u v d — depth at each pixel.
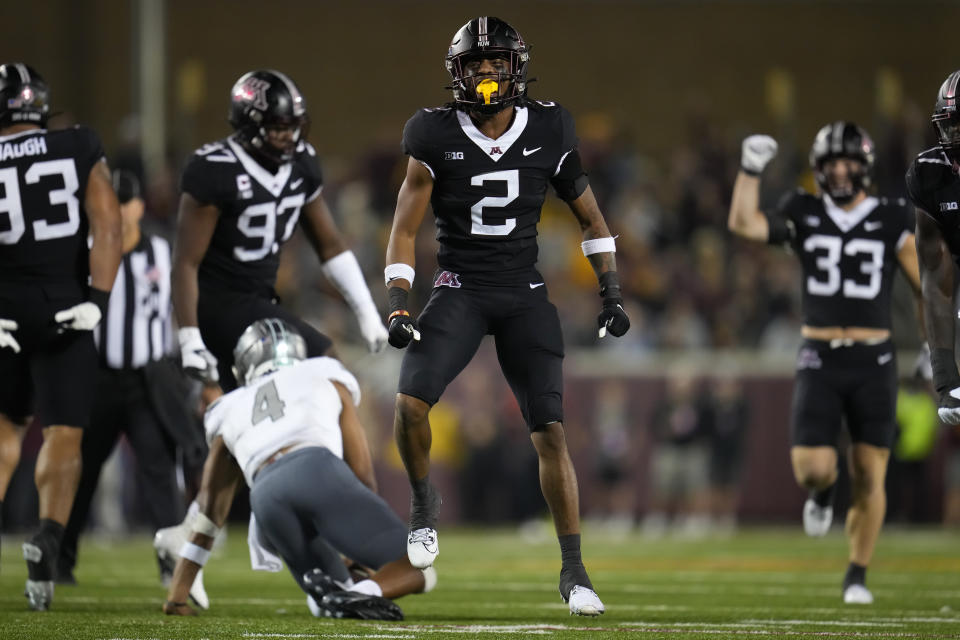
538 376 15.76
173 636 14.59
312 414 17.12
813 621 17.12
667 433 45.84
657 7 67.19
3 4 62.00
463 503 46.06
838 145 21.73
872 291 21.66
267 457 16.92
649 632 15.30
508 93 15.61
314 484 16.56
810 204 22.28
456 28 66.44
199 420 24.55
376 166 57.09
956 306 16.56
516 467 45.88
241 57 64.69
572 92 66.88
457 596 21.61
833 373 21.56
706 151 58.88
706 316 51.84
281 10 65.25
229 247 19.36
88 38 62.62
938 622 17.00
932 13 67.38
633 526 46.41
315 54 65.50
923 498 46.38
